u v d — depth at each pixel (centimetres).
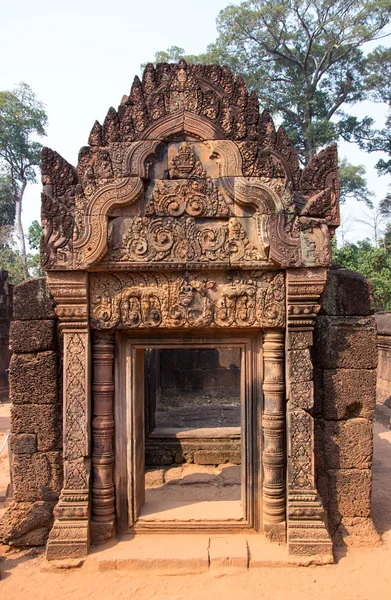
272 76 2611
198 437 803
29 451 507
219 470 769
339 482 514
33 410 509
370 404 518
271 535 491
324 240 479
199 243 484
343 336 518
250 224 487
